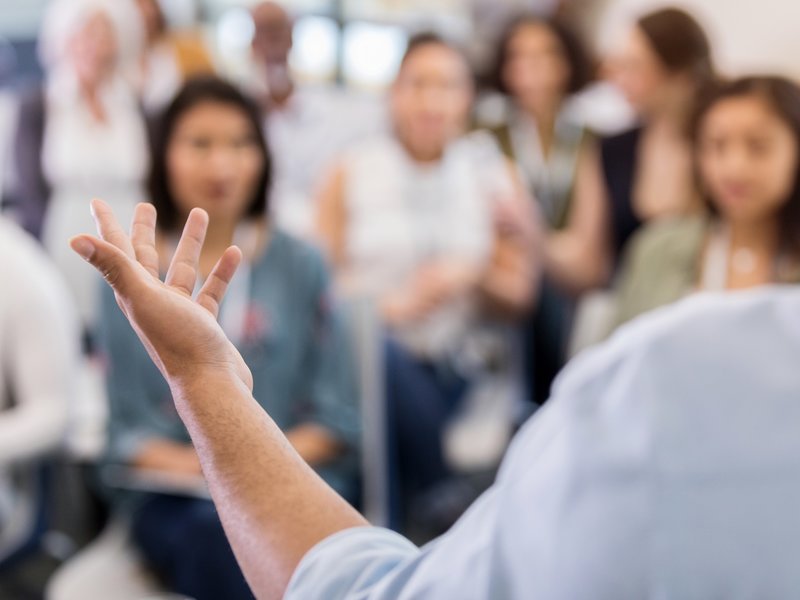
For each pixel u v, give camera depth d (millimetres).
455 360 2480
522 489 548
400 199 2559
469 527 574
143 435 1893
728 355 537
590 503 515
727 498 498
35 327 2016
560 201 2953
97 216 681
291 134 3012
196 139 1892
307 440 1935
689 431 515
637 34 2723
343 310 2023
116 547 1937
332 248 2562
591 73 3070
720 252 2027
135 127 2959
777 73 1096
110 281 650
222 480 684
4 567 1974
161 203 1928
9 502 2012
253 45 3033
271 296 1953
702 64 2684
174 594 1798
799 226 1932
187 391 677
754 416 515
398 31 3598
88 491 2045
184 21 3518
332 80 3531
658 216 2674
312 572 636
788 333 542
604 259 2775
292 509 673
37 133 2926
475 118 3035
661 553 494
